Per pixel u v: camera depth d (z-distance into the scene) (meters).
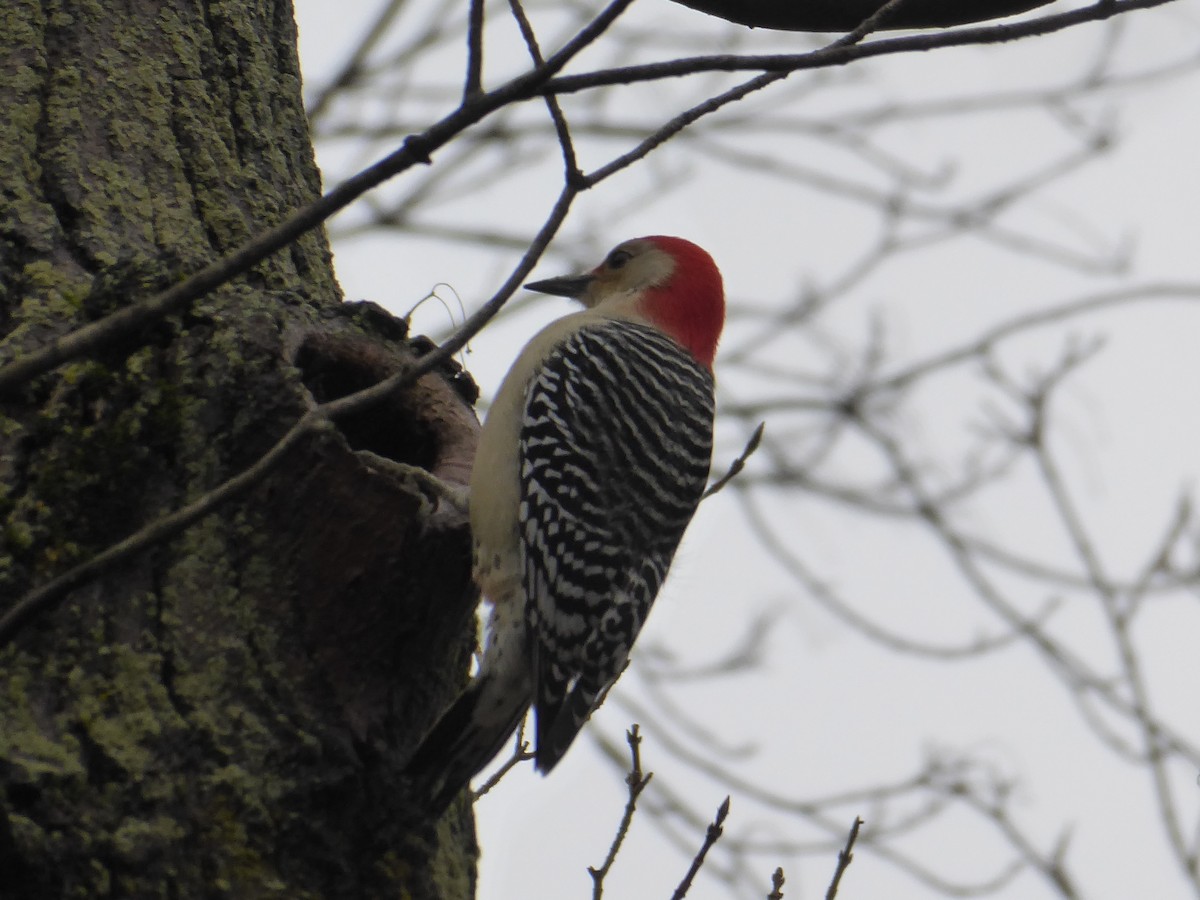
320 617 7.16
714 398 10.98
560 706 8.55
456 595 7.85
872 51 6.04
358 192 5.71
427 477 8.40
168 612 6.97
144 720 6.68
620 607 9.25
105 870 6.28
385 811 6.99
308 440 7.15
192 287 5.77
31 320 7.58
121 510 7.13
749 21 8.71
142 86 8.96
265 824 6.66
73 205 8.27
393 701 7.34
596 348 10.22
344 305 8.66
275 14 10.20
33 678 6.63
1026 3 8.37
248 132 9.32
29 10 8.91
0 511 6.96
